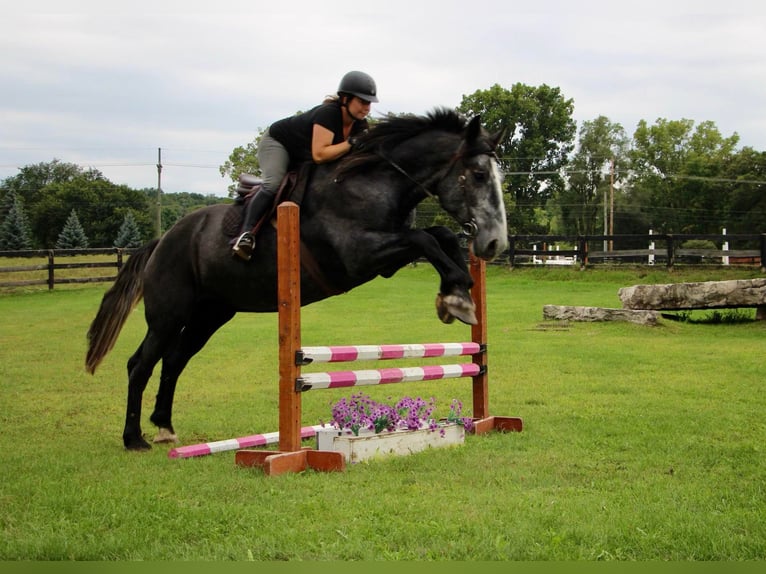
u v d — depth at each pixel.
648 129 70.38
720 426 6.82
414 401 6.32
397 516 4.14
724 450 5.84
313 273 5.94
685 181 66.94
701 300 15.17
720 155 67.81
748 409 7.68
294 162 6.12
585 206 68.50
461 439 6.31
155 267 6.64
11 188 86.81
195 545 3.77
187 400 9.15
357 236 5.68
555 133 55.50
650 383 9.45
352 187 5.73
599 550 3.58
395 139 5.78
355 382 5.83
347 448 5.48
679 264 28.06
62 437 7.07
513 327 16.08
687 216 66.94
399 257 5.70
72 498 4.57
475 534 3.79
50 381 10.65
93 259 48.47
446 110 5.82
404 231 5.71
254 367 11.89
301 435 6.23
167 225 88.12
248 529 3.97
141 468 5.55
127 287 6.97
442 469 5.29
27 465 5.66
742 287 14.80
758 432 6.56
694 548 3.60
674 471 5.23
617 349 12.64
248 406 8.72
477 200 5.59
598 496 4.53
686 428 6.74
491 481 4.95
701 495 4.54
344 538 3.77
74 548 3.68
